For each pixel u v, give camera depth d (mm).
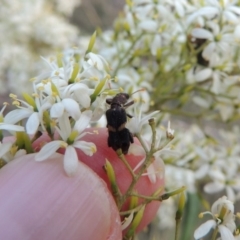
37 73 82
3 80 85
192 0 52
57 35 84
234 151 57
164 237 79
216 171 56
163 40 54
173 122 70
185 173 62
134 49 55
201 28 49
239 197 59
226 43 49
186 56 52
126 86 53
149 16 54
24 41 84
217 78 51
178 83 54
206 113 56
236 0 50
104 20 111
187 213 61
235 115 55
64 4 92
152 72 55
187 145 58
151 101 52
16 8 85
